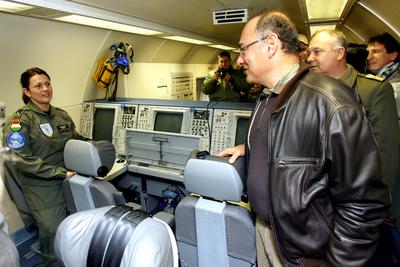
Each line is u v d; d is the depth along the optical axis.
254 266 1.39
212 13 2.70
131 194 2.87
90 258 0.84
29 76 2.13
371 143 0.86
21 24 2.19
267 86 1.15
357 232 0.85
